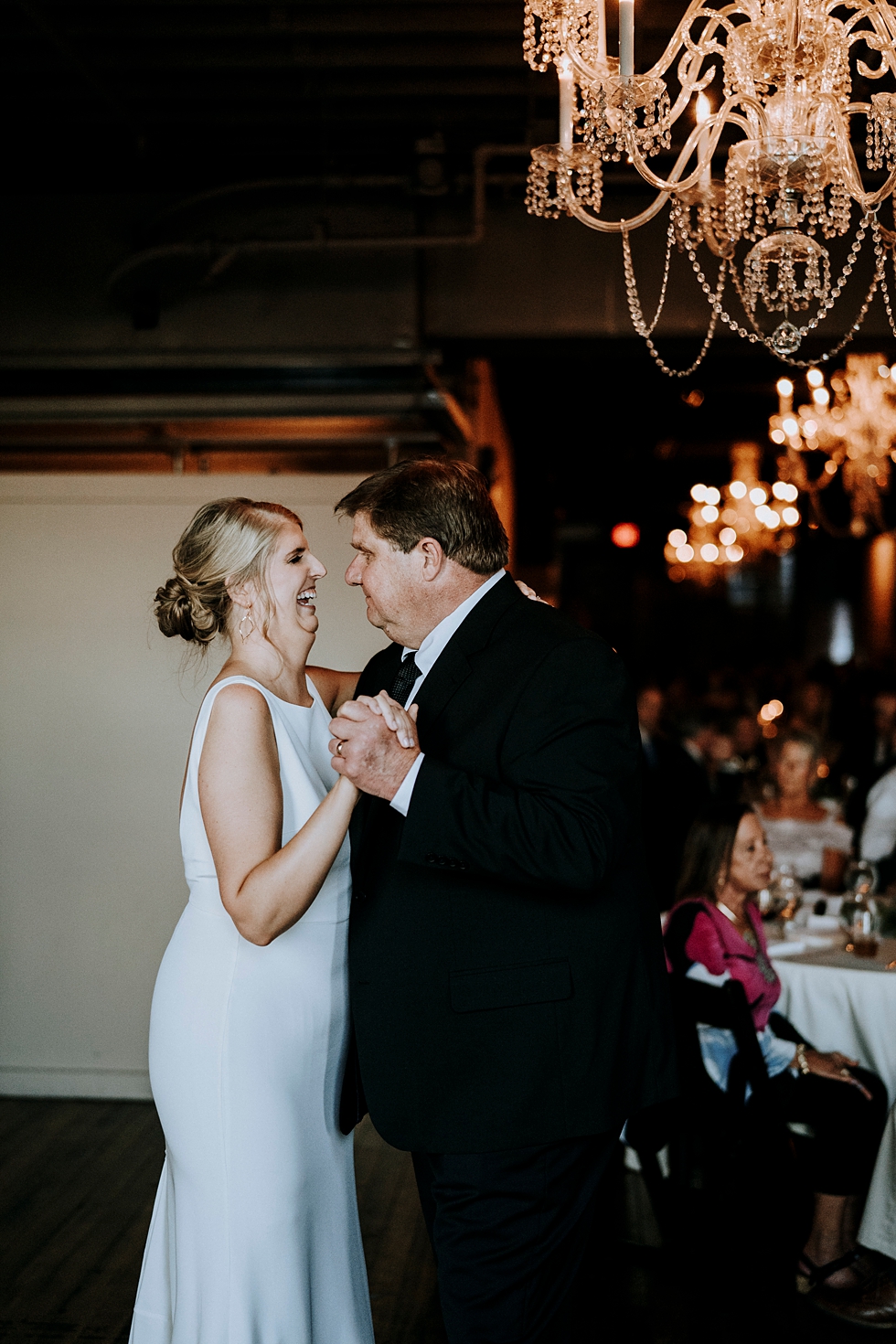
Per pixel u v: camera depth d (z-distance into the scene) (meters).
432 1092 1.87
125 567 4.20
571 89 2.52
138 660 4.21
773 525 10.88
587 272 4.31
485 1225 1.85
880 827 5.14
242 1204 1.94
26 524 4.21
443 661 1.99
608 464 14.06
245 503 2.18
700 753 8.09
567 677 1.89
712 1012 2.88
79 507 4.21
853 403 7.77
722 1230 2.83
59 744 4.23
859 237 2.58
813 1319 2.83
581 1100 1.85
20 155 4.18
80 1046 4.22
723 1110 2.83
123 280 4.23
